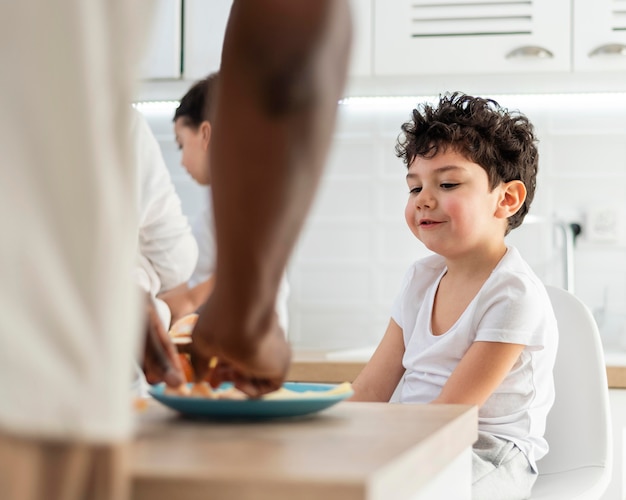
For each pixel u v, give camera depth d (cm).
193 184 267
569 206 252
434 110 170
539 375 146
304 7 47
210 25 236
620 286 247
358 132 265
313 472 52
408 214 163
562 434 152
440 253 158
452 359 151
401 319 168
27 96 39
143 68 41
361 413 91
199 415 85
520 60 222
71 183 39
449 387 141
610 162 251
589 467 149
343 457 59
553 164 253
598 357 153
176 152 268
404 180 263
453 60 225
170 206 174
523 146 166
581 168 252
